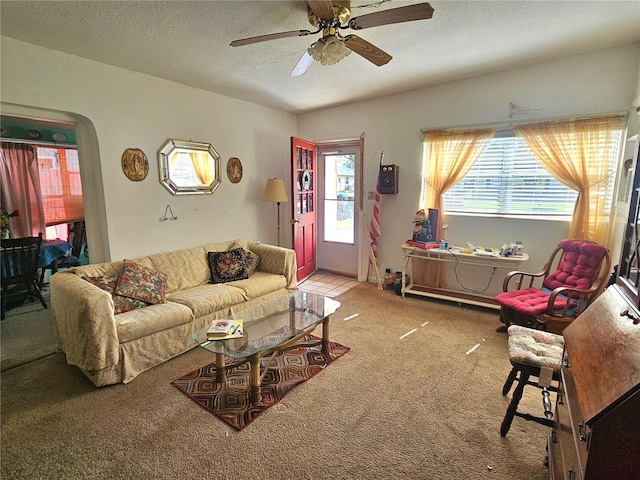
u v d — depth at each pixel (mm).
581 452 1030
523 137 3311
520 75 3285
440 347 2811
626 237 1546
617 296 1419
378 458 1689
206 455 1705
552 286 3008
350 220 4953
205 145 3654
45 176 4875
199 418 1972
